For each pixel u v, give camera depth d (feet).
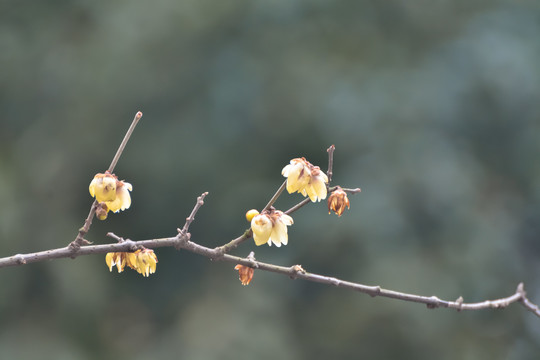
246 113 39.40
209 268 40.68
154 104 40.29
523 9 44.68
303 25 41.57
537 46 42.80
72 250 9.25
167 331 39.29
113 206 9.52
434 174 37.63
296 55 39.99
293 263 38.68
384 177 37.52
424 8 43.39
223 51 40.91
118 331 39.70
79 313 37.14
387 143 38.06
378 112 38.37
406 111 38.83
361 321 37.76
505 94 40.42
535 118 41.14
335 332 38.45
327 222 37.50
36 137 40.29
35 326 36.22
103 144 39.75
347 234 37.04
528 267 43.57
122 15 40.98
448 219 38.11
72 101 40.22
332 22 41.93
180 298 40.68
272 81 39.45
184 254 40.98
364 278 36.73
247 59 40.22
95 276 38.22
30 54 41.83
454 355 37.42
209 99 39.93
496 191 41.60
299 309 39.68
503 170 41.93
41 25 42.63
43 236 37.73
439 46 42.24
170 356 37.42
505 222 40.22
